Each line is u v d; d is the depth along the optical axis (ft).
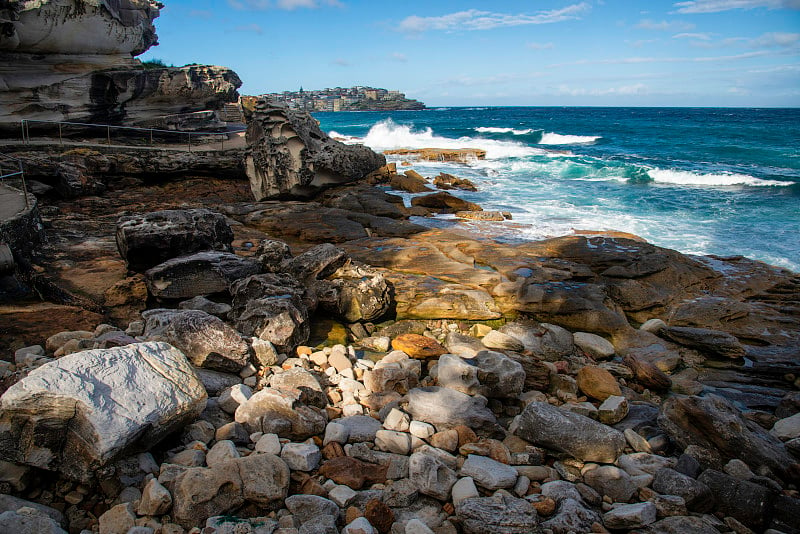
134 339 19.02
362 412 18.01
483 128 207.92
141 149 56.70
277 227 44.09
